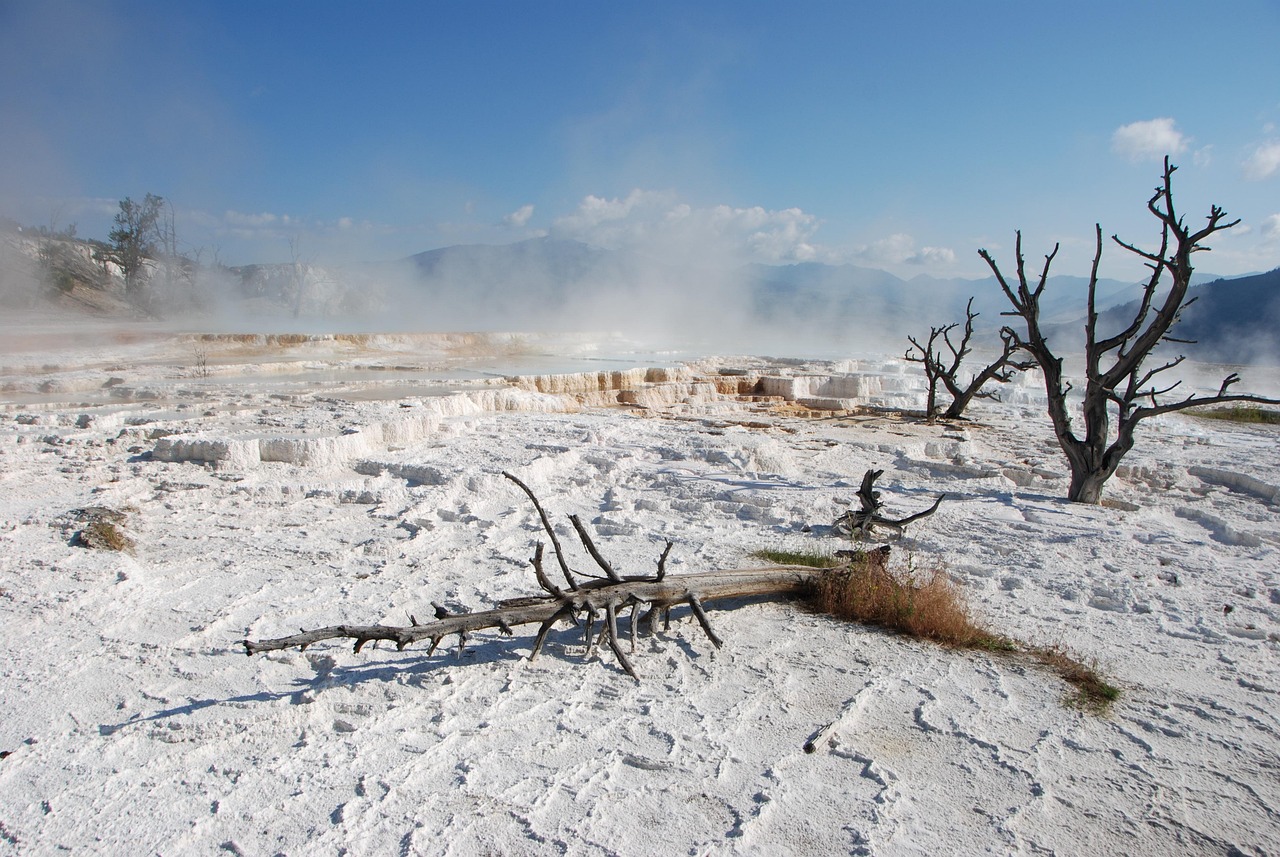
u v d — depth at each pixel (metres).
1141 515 8.43
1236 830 3.12
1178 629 5.17
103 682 4.19
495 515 7.84
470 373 20.69
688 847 2.96
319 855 2.89
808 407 18.39
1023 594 5.83
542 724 3.84
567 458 10.25
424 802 3.21
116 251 50.94
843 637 4.96
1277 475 11.03
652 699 4.11
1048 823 3.14
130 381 17.44
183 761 3.49
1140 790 3.38
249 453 9.44
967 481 10.15
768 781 3.39
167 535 6.84
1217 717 4.00
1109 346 8.81
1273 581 6.16
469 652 4.64
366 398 15.05
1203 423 18.28
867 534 7.23
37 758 3.49
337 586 5.67
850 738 3.75
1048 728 3.88
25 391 15.67
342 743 3.64
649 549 6.65
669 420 15.22
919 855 2.94
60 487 8.16
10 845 2.95
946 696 4.18
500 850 2.93
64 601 5.14
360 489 8.34
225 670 4.35
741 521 7.81
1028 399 20.67
